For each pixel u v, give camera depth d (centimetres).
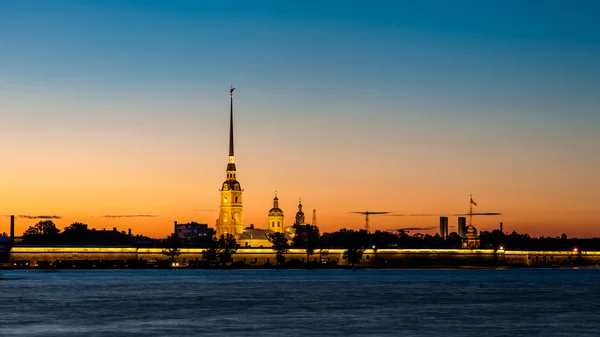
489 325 16512
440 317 18000
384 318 17750
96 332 15388
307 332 15412
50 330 15662
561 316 18275
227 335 15012
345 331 15562
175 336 14888
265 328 15988
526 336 14975
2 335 14975
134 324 16600
